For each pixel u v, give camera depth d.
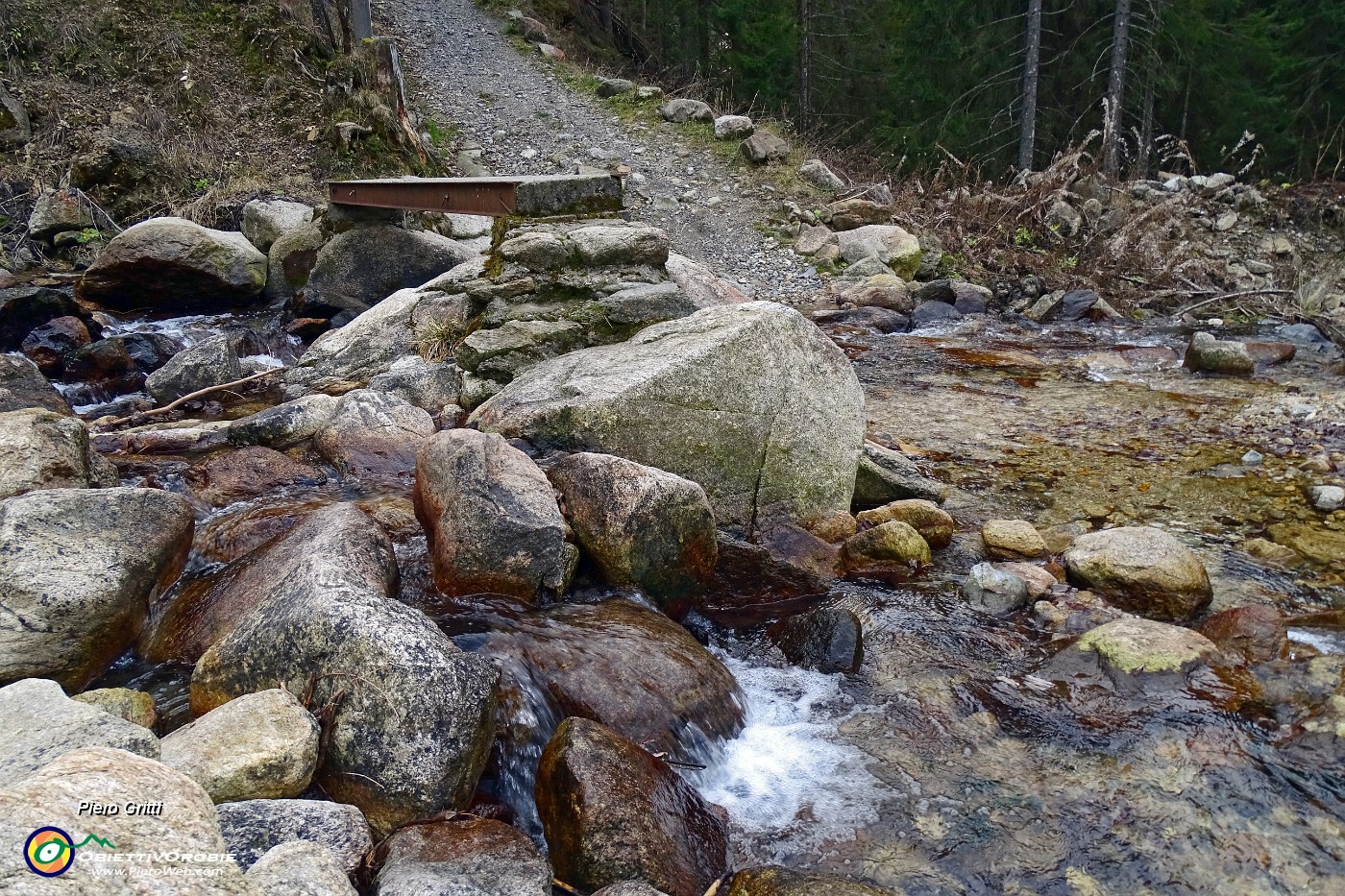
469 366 5.97
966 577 4.42
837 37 22.06
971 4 19.72
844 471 4.99
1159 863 2.74
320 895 1.99
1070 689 3.53
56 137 11.91
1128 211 14.11
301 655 2.74
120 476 4.98
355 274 9.32
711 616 4.14
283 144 13.37
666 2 23.25
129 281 8.83
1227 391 7.50
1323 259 14.29
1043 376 8.08
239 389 6.99
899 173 18.86
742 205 13.69
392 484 4.94
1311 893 2.62
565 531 3.89
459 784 2.66
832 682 3.65
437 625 3.21
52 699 2.55
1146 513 5.11
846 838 2.88
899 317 10.21
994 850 2.81
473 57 18.48
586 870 2.55
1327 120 20.58
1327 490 5.17
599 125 16.02
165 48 13.84
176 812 1.85
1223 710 3.35
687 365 4.62
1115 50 17.41
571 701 3.18
